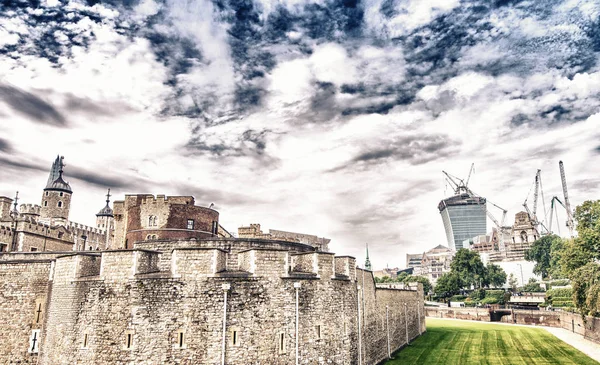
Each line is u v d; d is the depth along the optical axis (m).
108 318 26.95
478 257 136.88
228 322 27.06
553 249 146.88
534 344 56.38
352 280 36.06
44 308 31.61
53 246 67.62
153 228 52.81
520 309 90.81
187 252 27.64
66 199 119.19
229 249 35.12
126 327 26.58
